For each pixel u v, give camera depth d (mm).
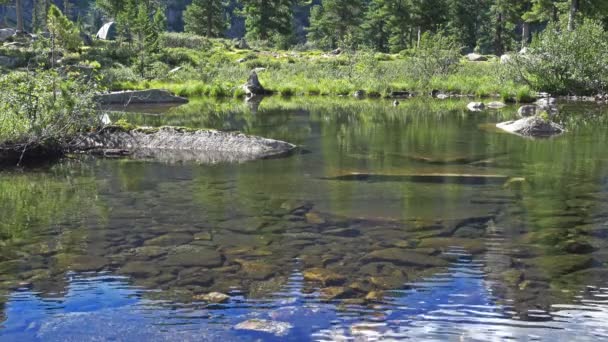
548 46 28750
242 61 49281
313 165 10336
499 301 4211
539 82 29078
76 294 4402
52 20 25797
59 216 6828
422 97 29688
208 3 77375
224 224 6387
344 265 4992
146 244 5656
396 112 21750
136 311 4078
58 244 5703
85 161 10984
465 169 9867
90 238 5891
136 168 10141
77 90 12594
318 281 4613
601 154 11477
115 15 67562
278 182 8758
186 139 12406
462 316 3967
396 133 15344
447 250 5395
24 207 7328
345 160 10914
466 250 5391
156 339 3658
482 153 11773
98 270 4922
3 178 9398
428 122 18188
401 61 41062
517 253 5312
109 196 7902
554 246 5520
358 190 8125
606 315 3969
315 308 4098
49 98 11766
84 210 7109
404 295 4328
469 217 6609
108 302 4242
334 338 3658
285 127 16812
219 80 36719
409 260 5117
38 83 11883
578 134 14836
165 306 4156
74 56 39000
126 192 8141
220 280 4652
